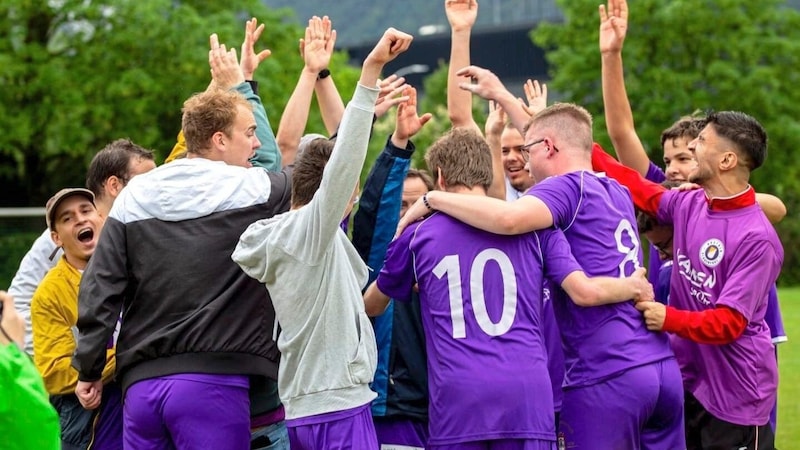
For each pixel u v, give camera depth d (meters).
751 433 11.17
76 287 11.41
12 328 7.57
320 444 9.48
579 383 10.39
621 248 10.52
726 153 10.91
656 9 84.06
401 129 10.77
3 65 57.84
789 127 81.94
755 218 10.91
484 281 10.04
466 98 13.42
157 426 9.84
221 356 9.77
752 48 83.19
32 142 62.56
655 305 10.45
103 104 60.19
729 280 10.75
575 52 87.25
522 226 9.97
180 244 9.89
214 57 12.03
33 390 7.29
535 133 10.88
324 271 9.48
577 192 10.46
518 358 9.87
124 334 10.10
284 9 72.25
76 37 61.69
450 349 9.97
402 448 11.61
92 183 12.42
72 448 11.36
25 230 43.03
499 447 9.78
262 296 10.03
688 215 11.34
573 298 10.12
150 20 60.12
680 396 10.55
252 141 10.53
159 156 62.78
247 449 9.95
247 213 10.03
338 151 9.14
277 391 10.70
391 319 11.45
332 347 9.52
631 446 10.31
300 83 12.75
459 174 10.48
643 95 83.38
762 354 11.09
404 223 10.70
